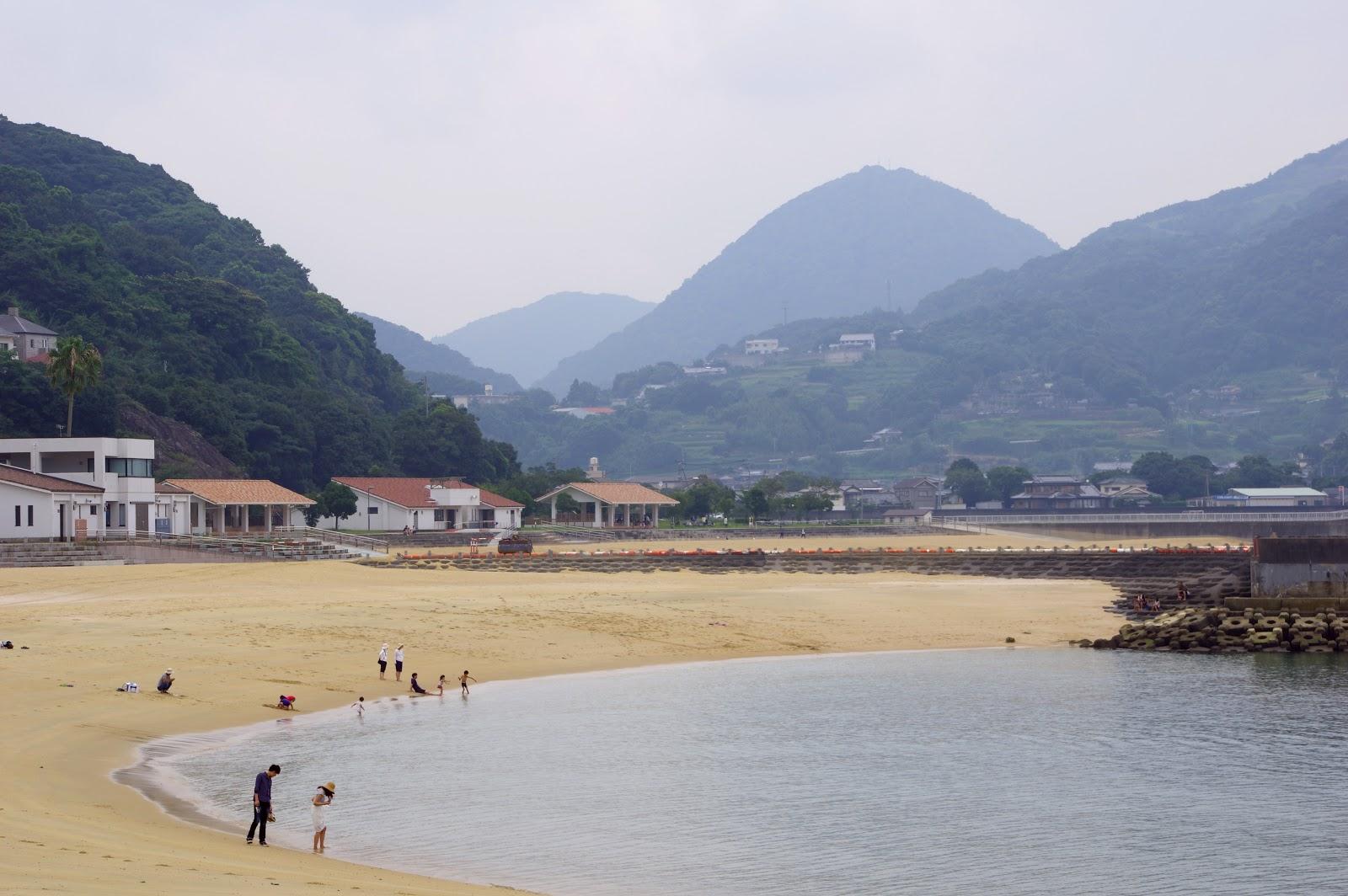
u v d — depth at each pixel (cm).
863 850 3778
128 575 9869
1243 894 3447
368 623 7781
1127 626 8600
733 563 13475
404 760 4725
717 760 4909
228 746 4744
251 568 10825
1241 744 5331
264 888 2680
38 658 5978
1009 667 7469
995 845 3847
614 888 3356
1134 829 4038
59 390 15412
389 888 2947
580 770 4691
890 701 6259
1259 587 9562
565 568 12925
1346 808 4322
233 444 18988
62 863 2670
